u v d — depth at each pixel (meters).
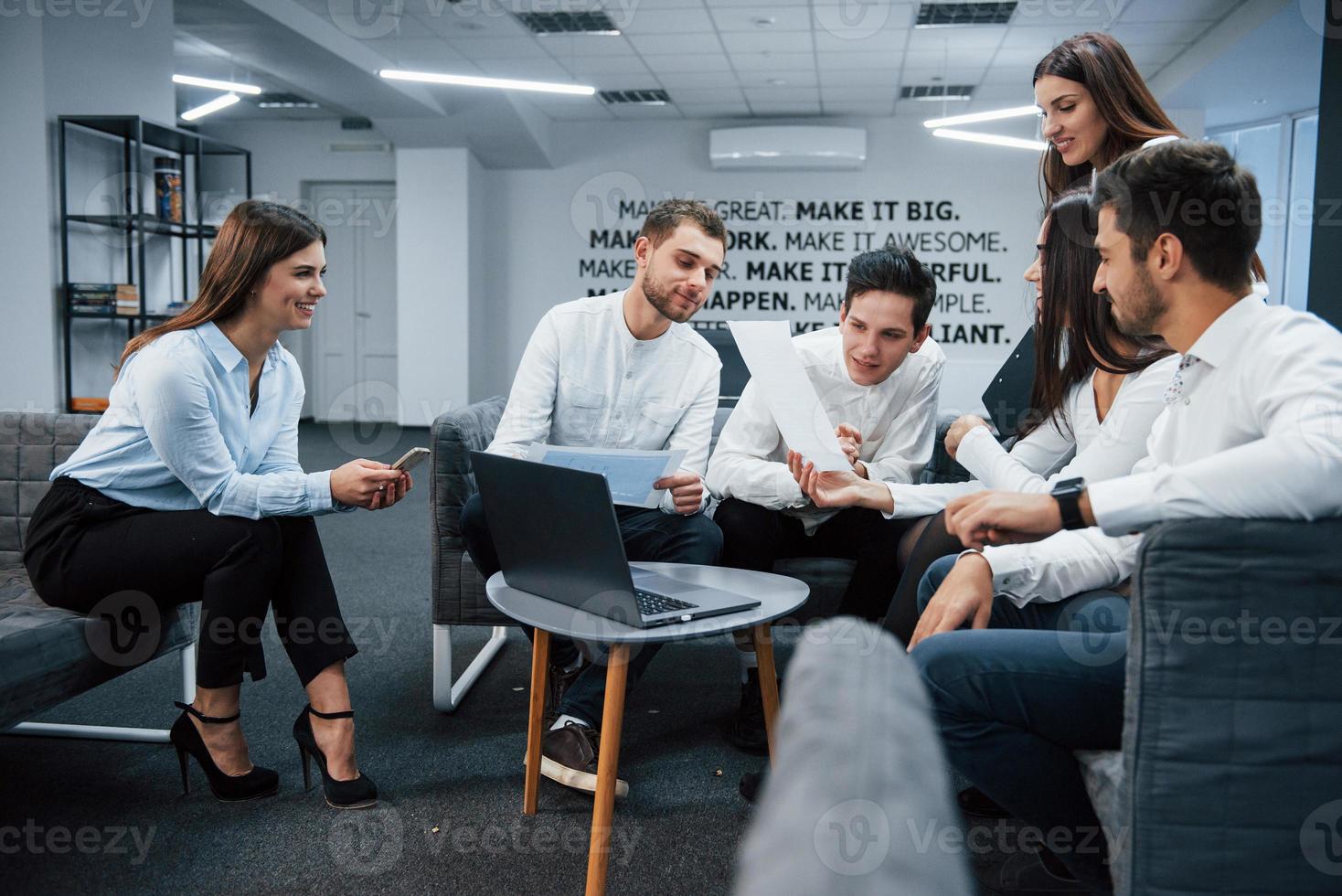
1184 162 0.92
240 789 1.58
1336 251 3.47
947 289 8.23
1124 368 1.31
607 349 1.89
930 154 8.20
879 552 1.77
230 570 1.49
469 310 8.38
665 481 1.64
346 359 8.86
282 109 8.20
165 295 5.04
